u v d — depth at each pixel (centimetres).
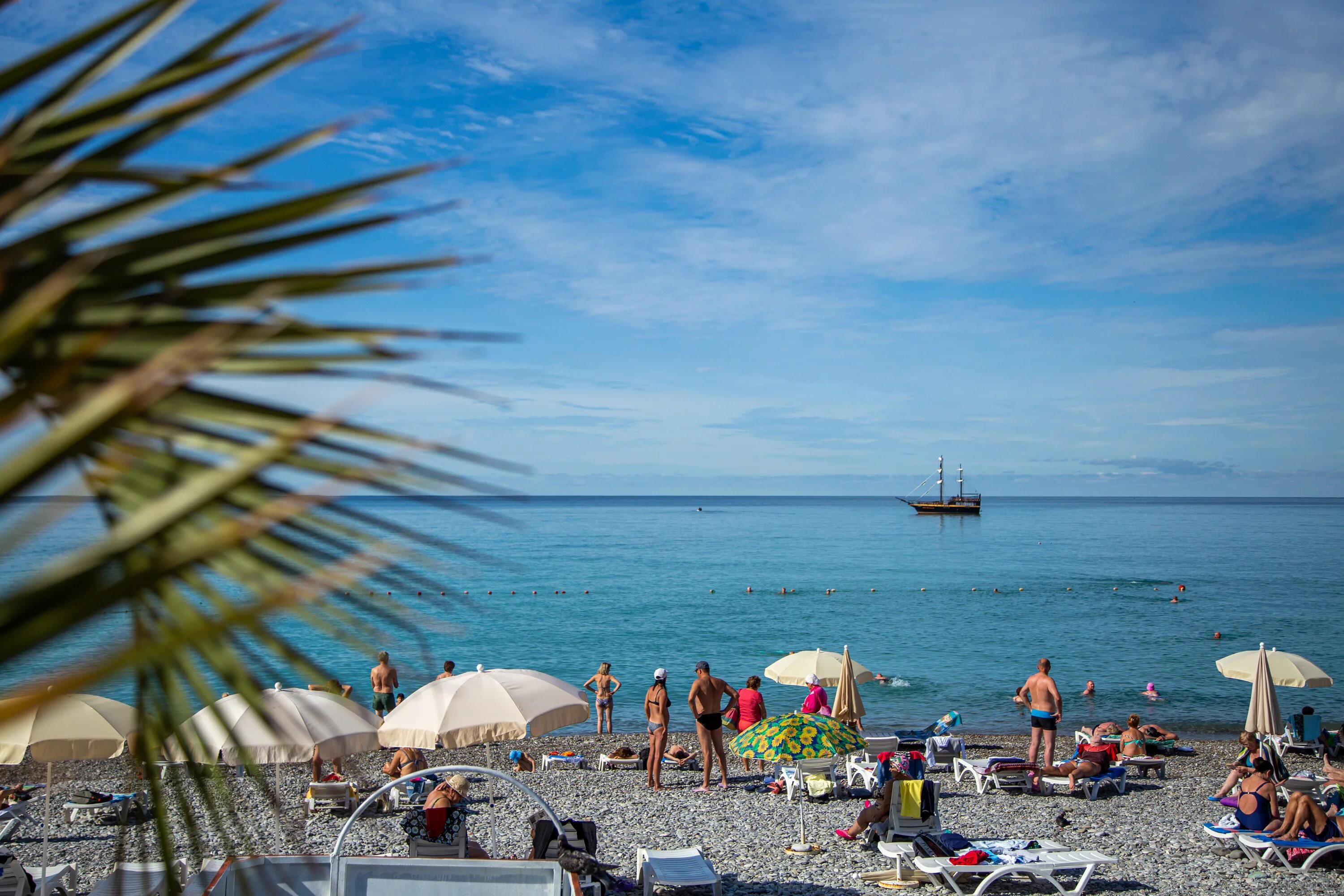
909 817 1139
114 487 127
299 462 125
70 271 93
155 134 130
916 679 3133
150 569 88
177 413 125
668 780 1638
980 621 4503
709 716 1516
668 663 3538
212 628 93
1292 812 1137
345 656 3356
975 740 2259
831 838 1234
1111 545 10444
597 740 2216
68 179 120
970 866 998
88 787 1496
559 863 783
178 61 134
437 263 120
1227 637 4022
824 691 1745
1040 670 1546
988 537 12262
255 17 137
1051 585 6088
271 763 832
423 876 761
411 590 136
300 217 122
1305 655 3584
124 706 954
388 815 1317
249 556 133
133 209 122
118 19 128
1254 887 1035
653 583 6300
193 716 148
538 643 3966
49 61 124
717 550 9706
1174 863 1127
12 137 124
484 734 1093
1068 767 1530
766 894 1027
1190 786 1616
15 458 79
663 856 1023
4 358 88
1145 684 3059
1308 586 6016
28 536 77
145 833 155
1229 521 18262
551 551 9425
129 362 117
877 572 7062
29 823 1306
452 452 118
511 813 1377
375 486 115
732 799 1460
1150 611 4853
